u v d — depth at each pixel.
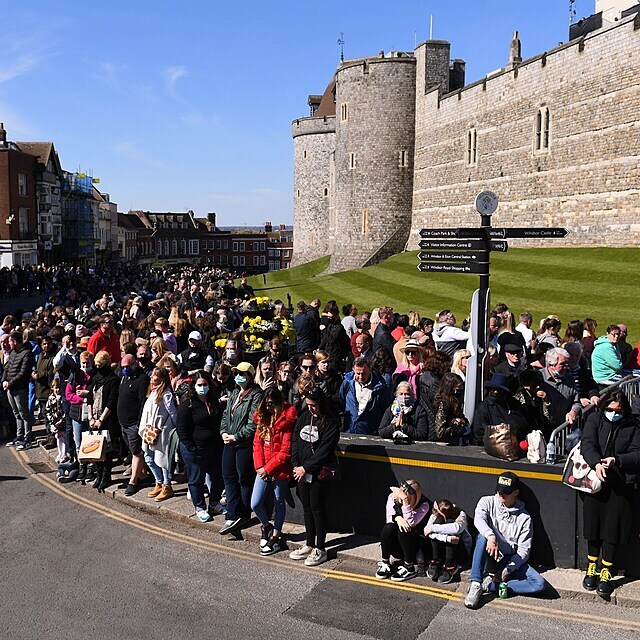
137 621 6.40
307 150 66.81
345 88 50.25
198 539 8.30
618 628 6.12
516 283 27.59
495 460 7.20
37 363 12.66
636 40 26.39
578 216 30.44
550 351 8.44
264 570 7.43
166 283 36.16
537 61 32.72
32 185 59.09
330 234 63.78
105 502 9.64
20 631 6.25
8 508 9.40
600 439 6.67
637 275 24.38
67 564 7.61
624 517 6.56
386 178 48.97
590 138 29.38
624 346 10.73
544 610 6.48
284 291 39.91
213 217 123.75
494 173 37.03
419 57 46.56
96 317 15.52
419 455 7.60
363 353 11.54
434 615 6.42
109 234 89.00
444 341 11.43
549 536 7.07
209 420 8.65
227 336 13.66
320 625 6.28
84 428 10.52
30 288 39.28
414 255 44.16
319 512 7.50
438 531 6.99
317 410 7.50
